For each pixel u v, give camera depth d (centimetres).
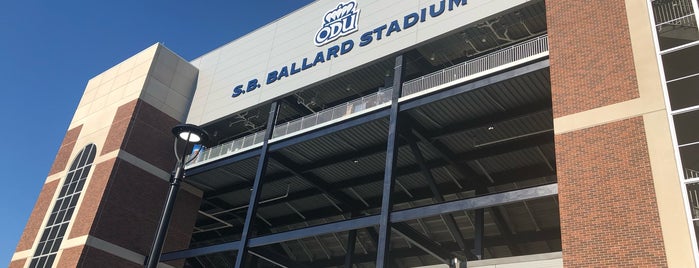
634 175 1647
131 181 3469
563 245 1689
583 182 1747
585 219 1683
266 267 4534
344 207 3731
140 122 3638
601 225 1639
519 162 2880
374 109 2661
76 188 3597
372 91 3203
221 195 3916
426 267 2461
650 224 1546
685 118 1645
